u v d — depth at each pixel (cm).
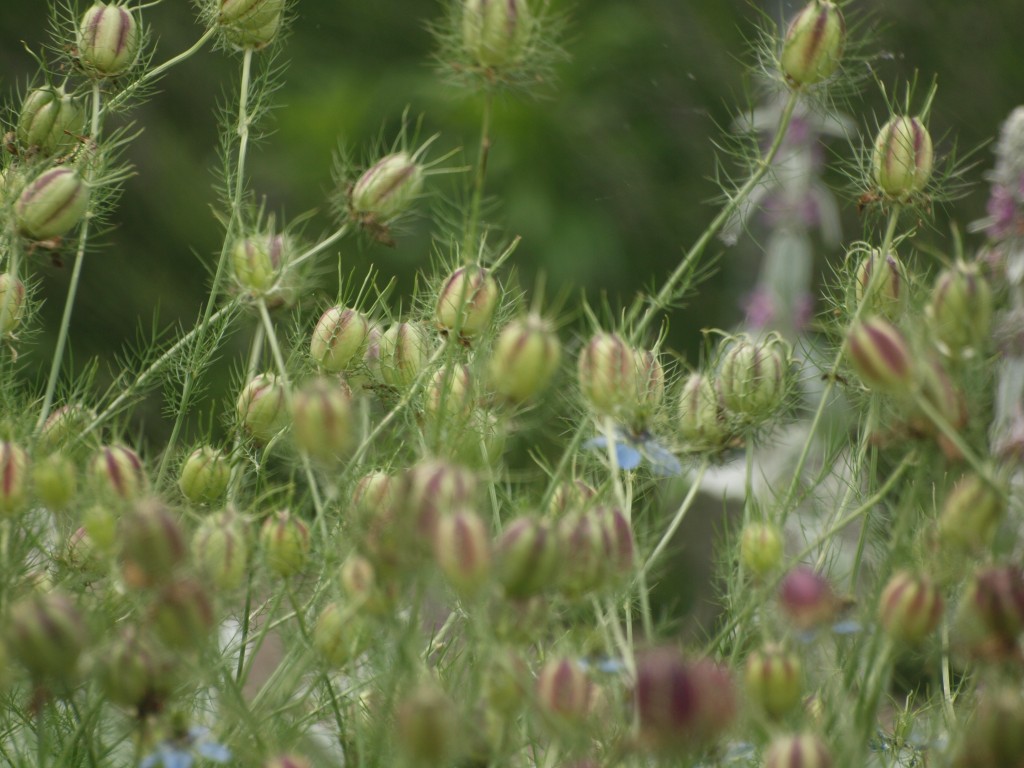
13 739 141
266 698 141
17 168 151
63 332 147
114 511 138
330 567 141
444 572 131
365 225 152
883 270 147
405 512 132
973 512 135
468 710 134
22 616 132
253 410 149
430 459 139
